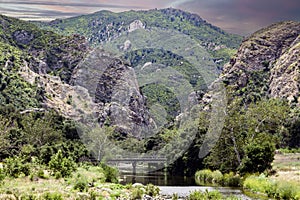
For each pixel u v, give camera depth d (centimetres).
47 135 9288
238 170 6631
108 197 3903
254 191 5203
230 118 7588
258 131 7975
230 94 8456
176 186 5894
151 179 6750
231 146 7519
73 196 3725
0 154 7931
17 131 9450
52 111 11450
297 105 16975
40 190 3944
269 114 8919
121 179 6053
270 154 6209
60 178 5119
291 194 4447
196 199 4209
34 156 7556
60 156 5528
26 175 5047
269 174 5884
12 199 3362
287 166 6341
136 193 4150
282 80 19900
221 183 6425
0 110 11206
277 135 10744
